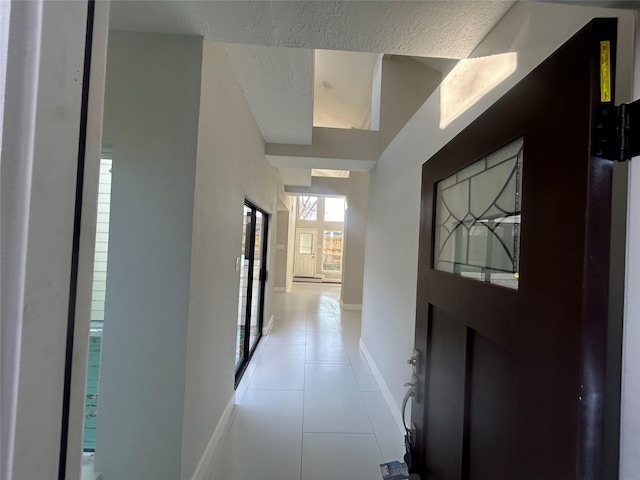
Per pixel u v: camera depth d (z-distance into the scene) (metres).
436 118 1.73
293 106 2.34
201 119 1.41
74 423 0.39
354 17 1.21
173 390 1.34
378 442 1.95
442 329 1.09
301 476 1.65
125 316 1.34
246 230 3.12
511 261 0.80
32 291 0.33
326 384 2.75
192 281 1.38
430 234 1.25
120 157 1.35
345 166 3.48
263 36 1.37
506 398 0.72
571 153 0.54
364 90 4.37
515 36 1.08
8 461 0.32
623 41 0.69
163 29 1.35
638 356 0.47
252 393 2.54
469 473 0.87
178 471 1.33
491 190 0.92
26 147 0.33
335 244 10.97
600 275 0.50
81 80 0.38
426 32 1.28
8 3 0.32
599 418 0.50
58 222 0.36
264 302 4.17
